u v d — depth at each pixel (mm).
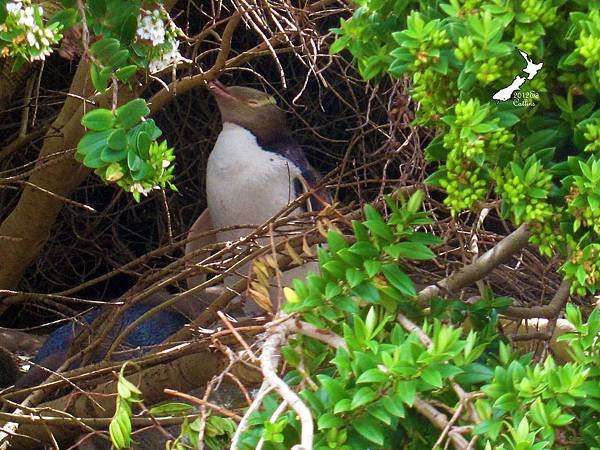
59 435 5383
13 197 8094
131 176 3316
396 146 5430
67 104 5746
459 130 2900
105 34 3555
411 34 2885
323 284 3232
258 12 5910
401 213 3383
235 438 2652
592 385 2822
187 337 5223
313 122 9258
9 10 3115
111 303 5238
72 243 9492
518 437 2619
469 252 4508
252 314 6320
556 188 2963
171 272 5883
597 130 2885
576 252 2943
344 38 3389
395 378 2762
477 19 2766
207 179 6945
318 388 3074
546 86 3094
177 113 9406
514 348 4082
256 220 6824
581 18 2799
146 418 4309
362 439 2844
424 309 3926
